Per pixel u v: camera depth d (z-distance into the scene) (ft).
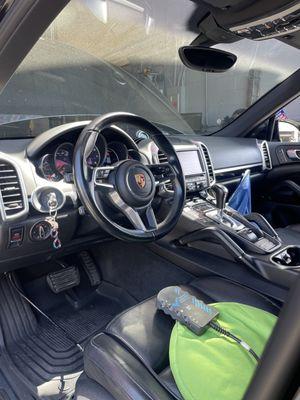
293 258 4.99
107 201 4.41
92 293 6.77
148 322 3.69
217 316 3.47
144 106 8.36
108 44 7.14
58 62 6.39
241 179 8.14
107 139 5.17
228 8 4.11
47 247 4.93
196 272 5.32
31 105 5.99
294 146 8.46
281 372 1.90
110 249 6.73
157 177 5.08
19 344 5.60
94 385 3.20
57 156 4.79
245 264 4.80
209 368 2.90
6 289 6.22
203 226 5.32
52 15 3.34
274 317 3.53
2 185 4.24
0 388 4.77
